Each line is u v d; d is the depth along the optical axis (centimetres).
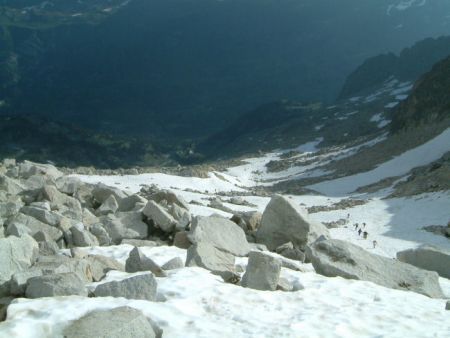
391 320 1386
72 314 1091
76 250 1855
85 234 2141
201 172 8756
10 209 2230
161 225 2473
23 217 2119
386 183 8156
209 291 1402
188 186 7706
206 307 1302
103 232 2278
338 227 5219
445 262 2281
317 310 1395
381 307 1491
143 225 2495
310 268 2020
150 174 8006
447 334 1305
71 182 3222
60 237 2102
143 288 1280
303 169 11462
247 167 12319
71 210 2511
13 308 1109
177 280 1464
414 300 1641
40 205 2423
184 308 1260
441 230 4731
